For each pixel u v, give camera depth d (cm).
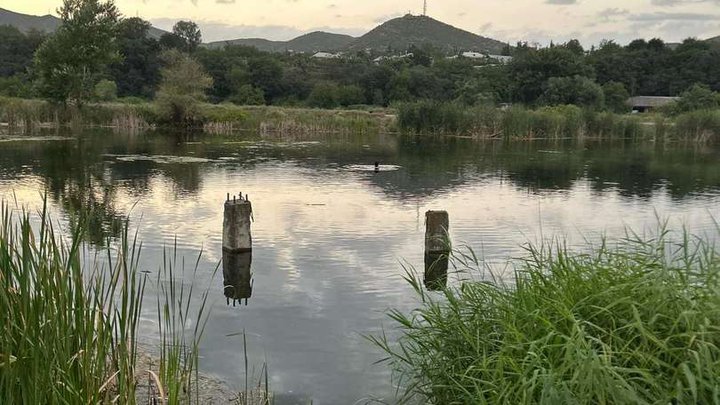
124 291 374
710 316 386
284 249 1143
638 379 360
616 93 8188
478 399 424
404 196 1856
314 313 789
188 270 969
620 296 436
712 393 343
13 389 323
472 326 495
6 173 2128
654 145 4275
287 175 2288
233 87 8044
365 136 4644
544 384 348
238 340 693
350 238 1252
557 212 1633
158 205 1587
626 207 1747
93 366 364
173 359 406
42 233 369
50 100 4769
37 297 345
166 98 4853
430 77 8319
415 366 547
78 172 2203
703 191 2097
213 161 2700
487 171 2566
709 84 9206
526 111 4922
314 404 548
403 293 878
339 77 9056
